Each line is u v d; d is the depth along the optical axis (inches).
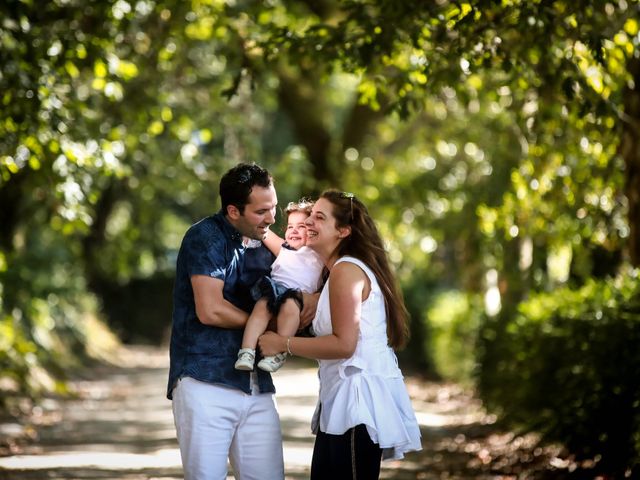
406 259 1425.9
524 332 746.2
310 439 725.9
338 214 345.4
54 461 619.5
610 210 722.8
